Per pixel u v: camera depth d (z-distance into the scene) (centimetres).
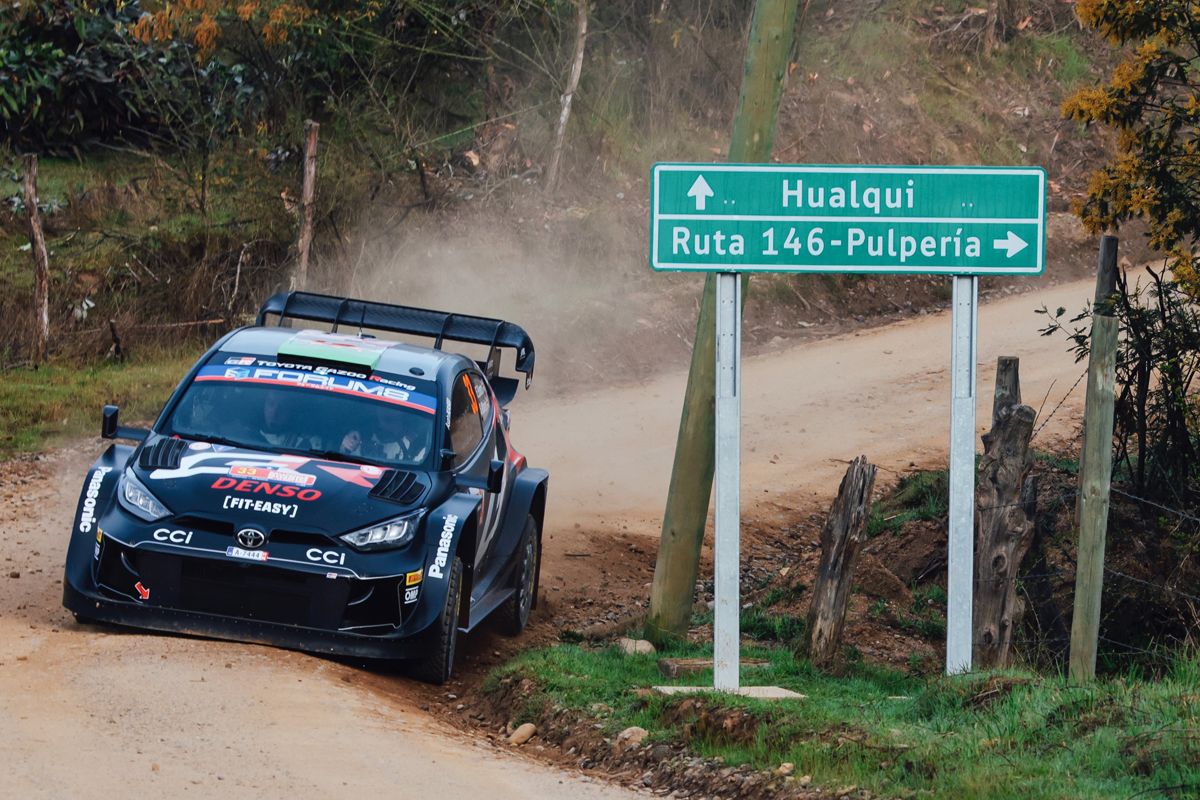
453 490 2936
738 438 2778
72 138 9050
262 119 8800
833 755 2172
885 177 2798
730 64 10131
